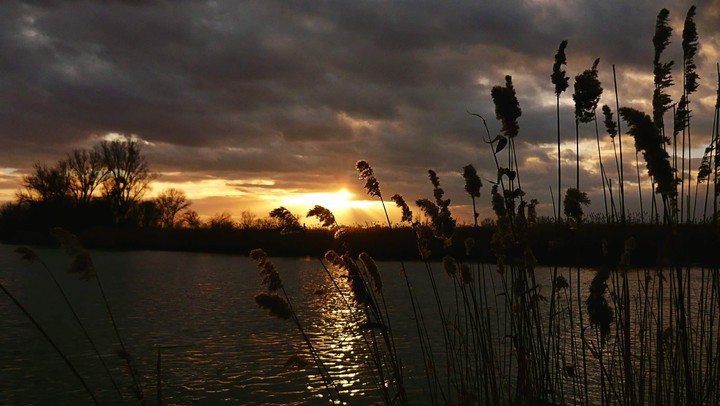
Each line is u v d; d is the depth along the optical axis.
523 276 3.92
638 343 5.00
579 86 3.70
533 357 3.97
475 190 4.18
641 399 3.96
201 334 14.16
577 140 3.78
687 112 4.11
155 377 10.25
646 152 3.34
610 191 4.32
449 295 19.36
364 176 4.44
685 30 4.10
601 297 3.43
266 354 11.87
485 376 4.25
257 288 24.11
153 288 24.22
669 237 3.84
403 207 4.50
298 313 17.00
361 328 4.02
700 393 3.96
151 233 56.44
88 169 74.00
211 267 35.53
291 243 43.53
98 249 55.88
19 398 9.10
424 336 12.49
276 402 8.73
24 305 19.11
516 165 3.80
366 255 4.13
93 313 17.53
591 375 7.10
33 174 72.00
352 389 8.98
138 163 76.19
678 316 3.91
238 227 56.56
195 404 8.74
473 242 4.41
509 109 3.73
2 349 12.48
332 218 4.15
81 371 10.72
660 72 4.07
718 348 4.14
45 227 69.69
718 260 4.09
